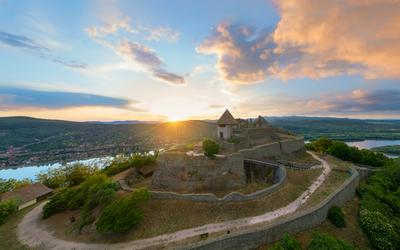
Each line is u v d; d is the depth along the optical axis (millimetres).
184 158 53438
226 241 29078
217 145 54469
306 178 51875
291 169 56281
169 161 54969
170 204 41812
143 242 34250
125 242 35031
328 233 34688
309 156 76188
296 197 43062
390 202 46562
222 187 49688
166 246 32469
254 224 35250
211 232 34469
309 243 31125
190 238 33625
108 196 44781
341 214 38188
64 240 39031
